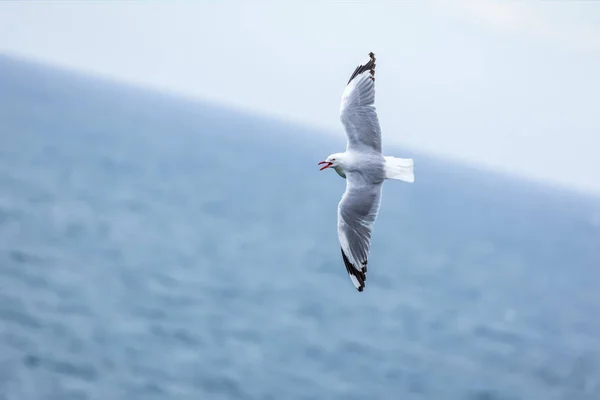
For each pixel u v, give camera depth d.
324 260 66.25
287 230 80.44
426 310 55.69
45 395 31.67
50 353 35.06
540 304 68.19
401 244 90.69
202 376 35.59
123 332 39.00
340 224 13.06
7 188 74.19
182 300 46.19
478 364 45.31
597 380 46.66
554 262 100.38
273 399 34.69
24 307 40.09
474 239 109.06
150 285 48.31
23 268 47.38
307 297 52.19
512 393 42.03
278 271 58.72
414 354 44.25
